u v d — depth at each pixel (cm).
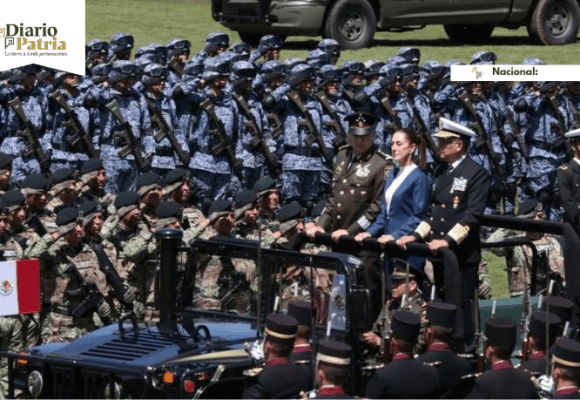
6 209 2998
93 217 3042
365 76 4700
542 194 4688
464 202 2583
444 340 2280
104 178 3534
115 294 3056
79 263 3027
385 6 5928
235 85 4275
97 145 4103
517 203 4856
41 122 4072
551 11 6272
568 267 2473
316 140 4406
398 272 2497
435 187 2620
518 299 2841
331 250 2611
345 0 5853
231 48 4712
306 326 2297
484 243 2723
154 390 2255
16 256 2983
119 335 2462
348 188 2719
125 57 4819
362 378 2306
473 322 2506
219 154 4206
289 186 4381
